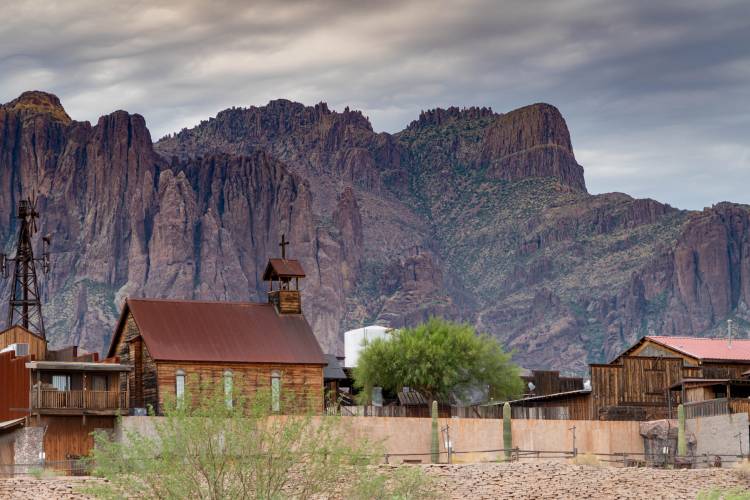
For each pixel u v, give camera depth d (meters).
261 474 55.16
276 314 123.00
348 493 59.34
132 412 113.56
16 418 100.88
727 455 106.00
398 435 103.06
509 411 104.94
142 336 114.50
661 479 80.31
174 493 54.28
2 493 67.06
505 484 76.69
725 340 140.88
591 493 74.56
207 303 121.19
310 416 57.03
